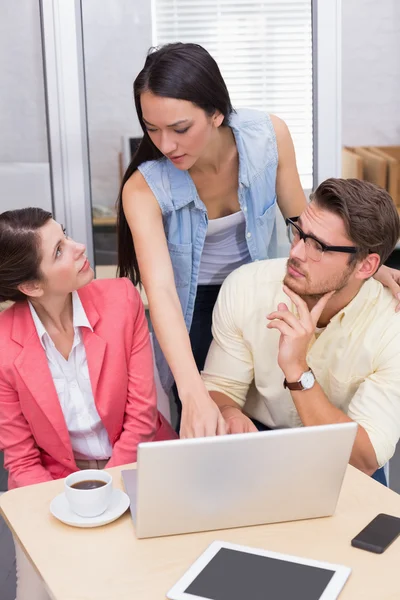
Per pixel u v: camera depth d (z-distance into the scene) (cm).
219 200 207
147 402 182
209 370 190
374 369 172
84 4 280
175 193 196
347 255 160
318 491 123
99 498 124
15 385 171
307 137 293
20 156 289
